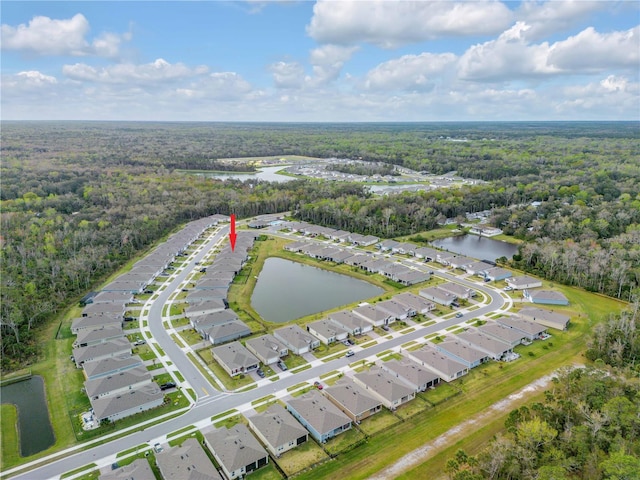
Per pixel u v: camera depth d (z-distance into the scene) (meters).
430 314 117.19
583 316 115.56
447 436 70.56
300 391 82.44
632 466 51.25
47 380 86.06
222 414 75.69
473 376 88.50
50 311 113.88
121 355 94.00
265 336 100.31
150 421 73.81
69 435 70.56
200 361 92.81
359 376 84.75
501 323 109.62
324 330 102.75
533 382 86.06
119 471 60.16
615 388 72.75
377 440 69.75
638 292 118.06
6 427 73.31
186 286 138.12
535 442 63.34
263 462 64.31
